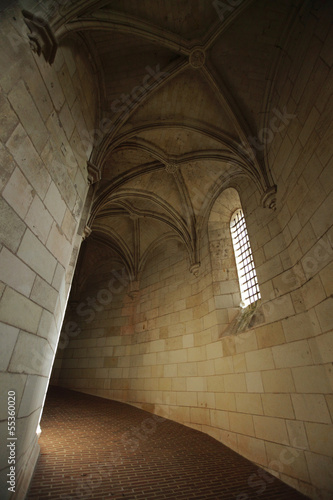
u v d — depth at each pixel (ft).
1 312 7.58
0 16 8.77
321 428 12.92
